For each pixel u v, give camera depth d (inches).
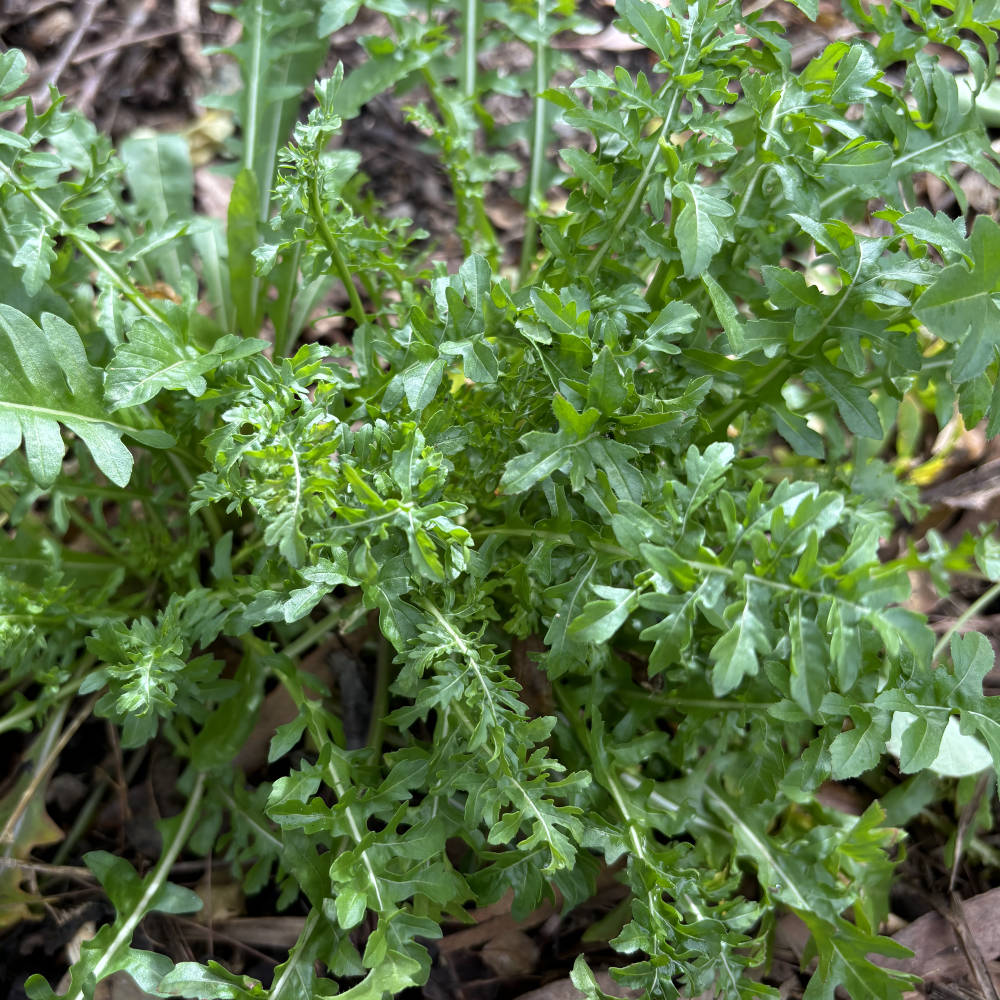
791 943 22.6
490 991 22.4
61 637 21.5
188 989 19.2
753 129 22.0
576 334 19.2
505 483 18.9
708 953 19.5
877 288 19.7
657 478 20.1
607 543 19.7
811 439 21.0
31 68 27.8
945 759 22.3
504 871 20.2
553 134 25.6
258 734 23.3
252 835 23.0
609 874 22.9
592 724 20.8
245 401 19.4
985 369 19.4
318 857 20.5
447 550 19.1
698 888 20.1
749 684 20.3
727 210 19.4
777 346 20.4
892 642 17.6
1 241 21.3
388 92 28.7
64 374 19.5
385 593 19.0
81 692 20.1
